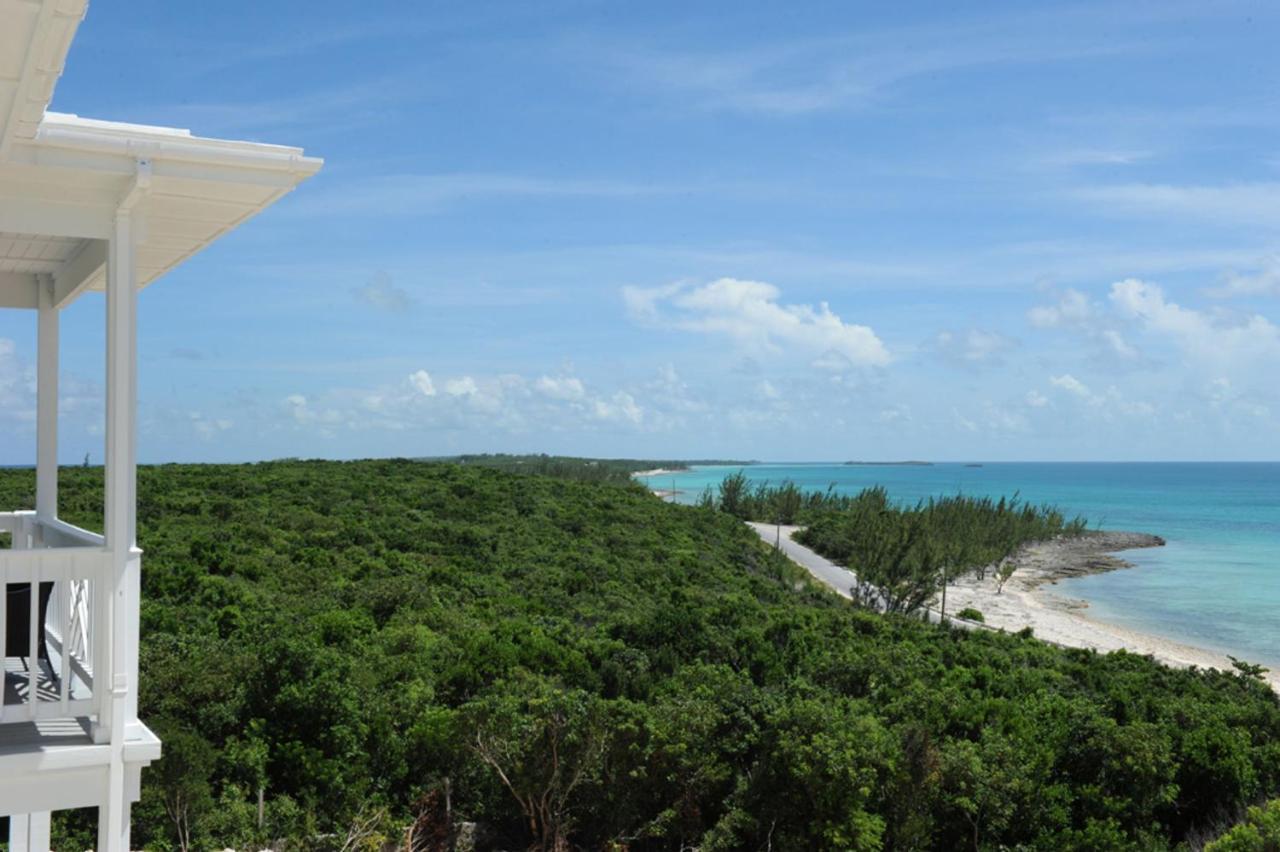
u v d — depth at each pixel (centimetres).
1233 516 11838
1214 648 4056
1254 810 1070
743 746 1445
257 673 1491
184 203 552
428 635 2008
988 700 1711
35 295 726
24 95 392
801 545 6184
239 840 1266
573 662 1847
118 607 518
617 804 1428
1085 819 1426
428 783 1473
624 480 8931
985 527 7056
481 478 5400
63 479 3931
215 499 3881
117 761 511
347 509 4109
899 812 1391
